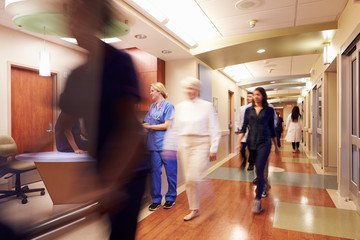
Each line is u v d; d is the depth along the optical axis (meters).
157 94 2.90
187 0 3.46
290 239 2.34
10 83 4.04
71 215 1.78
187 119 2.66
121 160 0.94
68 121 0.78
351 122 3.56
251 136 3.01
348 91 3.64
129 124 0.94
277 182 4.43
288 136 8.82
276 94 16.61
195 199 2.78
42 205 1.95
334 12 3.84
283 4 3.58
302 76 8.87
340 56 3.75
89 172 0.87
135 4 3.08
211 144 2.68
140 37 4.02
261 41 4.73
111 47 0.84
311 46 5.06
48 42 3.88
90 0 0.78
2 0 3.20
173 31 4.00
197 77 5.46
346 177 3.57
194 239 2.35
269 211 3.04
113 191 0.95
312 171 5.39
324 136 5.41
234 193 3.76
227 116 8.09
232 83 8.98
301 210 3.07
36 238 1.68
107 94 0.83
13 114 4.11
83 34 0.78
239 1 3.47
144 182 1.09
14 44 4.09
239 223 2.70
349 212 3.00
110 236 1.00
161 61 5.41
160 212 3.00
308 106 9.29
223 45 4.93
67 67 0.77
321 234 2.44
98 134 0.84
